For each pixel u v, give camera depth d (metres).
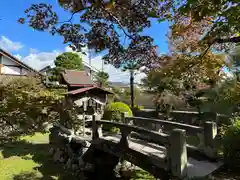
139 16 1.53
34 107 7.88
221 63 2.92
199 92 4.95
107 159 4.63
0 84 7.79
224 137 3.29
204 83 4.46
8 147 6.69
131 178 4.04
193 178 2.63
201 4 1.42
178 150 2.70
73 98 8.48
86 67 21.72
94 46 1.71
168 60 2.90
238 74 3.01
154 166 3.10
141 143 4.49
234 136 3.08
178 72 2.98
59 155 5.76
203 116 4.93
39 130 8.20
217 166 3.03
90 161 4.79
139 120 5.09
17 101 7.54
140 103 14.77
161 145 4.27
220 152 3.58
